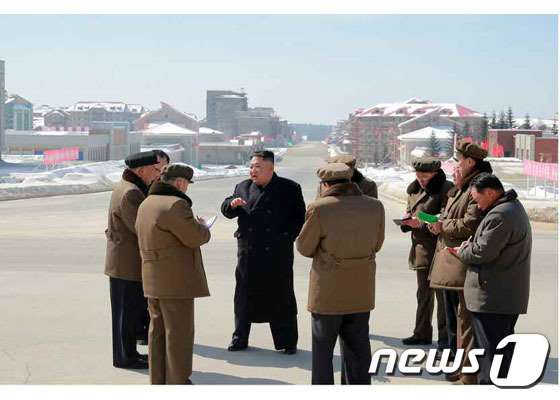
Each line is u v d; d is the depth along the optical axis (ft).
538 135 389.39
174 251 20.72
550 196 106.11
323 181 20.25
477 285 20.06
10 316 30.50
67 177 139.13
